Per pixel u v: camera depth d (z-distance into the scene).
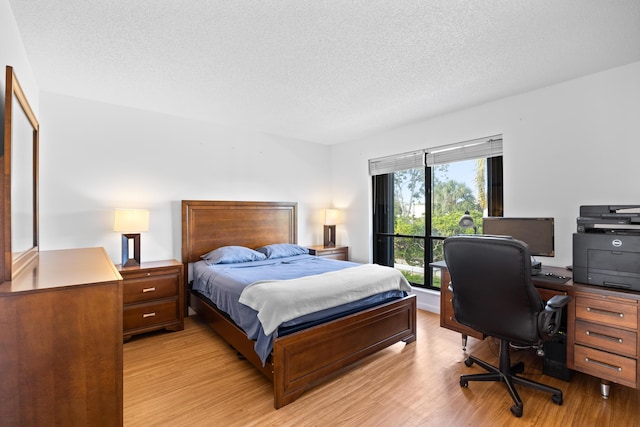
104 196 3.24
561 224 2.76
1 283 1.16
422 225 4.06
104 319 1.18
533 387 2.02
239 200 4.20
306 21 1.84
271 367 2.04
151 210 3.53
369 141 4.60
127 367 2.47
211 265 3.42
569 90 2.71
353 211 4.86
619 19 1.83
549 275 2.41
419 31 1.95
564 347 2.24
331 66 2.43
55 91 2.94
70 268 1.50
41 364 1.08
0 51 1.49
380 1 1.66
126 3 1.68
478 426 1.77
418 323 3.45
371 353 2.51
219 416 1.87
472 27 1.91
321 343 2.17
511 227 2.70
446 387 2.17
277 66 2.43
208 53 2.22
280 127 4.18
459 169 3.66
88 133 3.15
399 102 3.23
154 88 2.87
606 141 2.53
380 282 2.71
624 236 1.97
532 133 2.93
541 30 1.94
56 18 1.80
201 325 3.40
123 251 3.10
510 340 1.93
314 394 2.10
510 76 2.62
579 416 1.84
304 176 4.91
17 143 1.52
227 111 3.53
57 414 1.11
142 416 1.86
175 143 3.69
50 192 2.96
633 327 1.88
